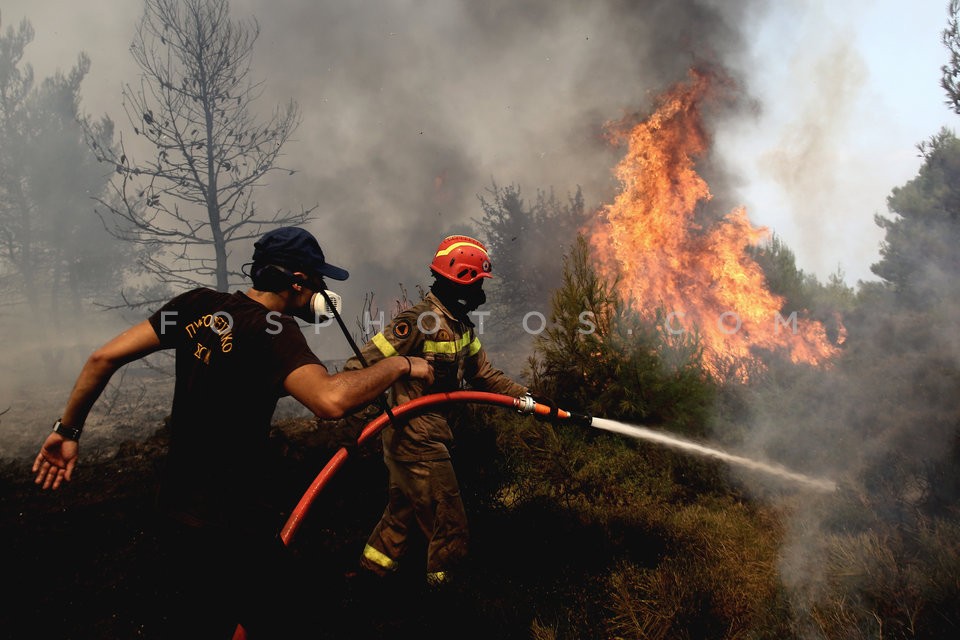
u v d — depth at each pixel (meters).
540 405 3.26
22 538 4.15
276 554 2.12
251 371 2.05
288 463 4.73
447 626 2.82
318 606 3.09
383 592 3.21
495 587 3.10
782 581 2.87
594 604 2.93
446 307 3.23
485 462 4.37
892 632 2.43
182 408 2.09
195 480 2.04
